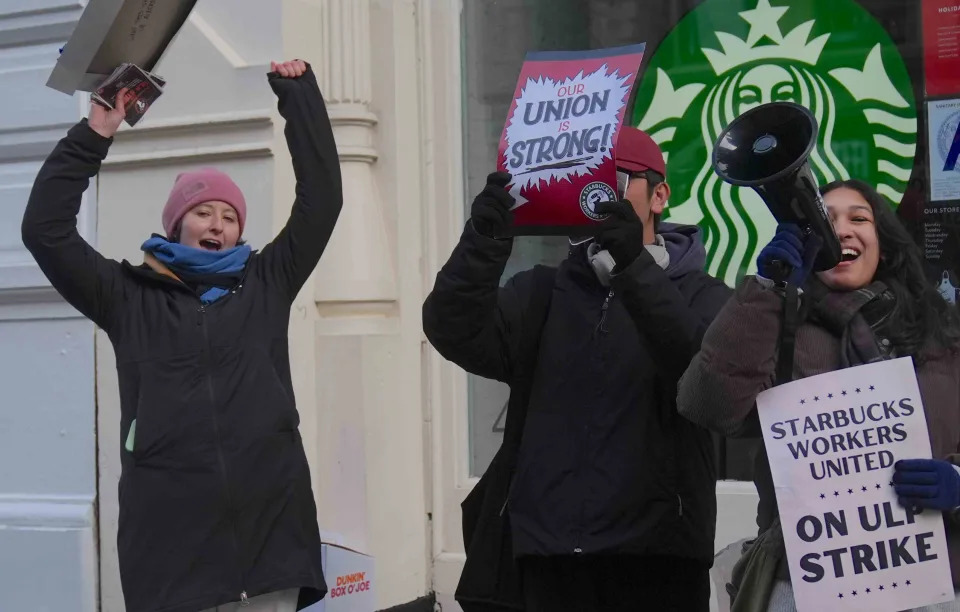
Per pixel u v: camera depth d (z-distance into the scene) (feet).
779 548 10.02
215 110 17.35
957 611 9.59
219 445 11.91
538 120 10.98
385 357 17.60
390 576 17.48
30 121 18.74
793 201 9.44
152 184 17.72
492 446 18.17
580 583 11.25
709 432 11.40
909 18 16.24
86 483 18.07
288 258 12.64
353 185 17.83
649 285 10.39
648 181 11.57
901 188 16.34
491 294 10.95
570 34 18.07
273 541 12.07
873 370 9.67
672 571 11.21
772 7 16.88
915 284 10.14
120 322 12.30
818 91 16.71
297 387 17.13
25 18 18.69
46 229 12.14
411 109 18.33
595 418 11.14
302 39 17.56
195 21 17.53
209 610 12.05
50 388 18.26
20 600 18.21
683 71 17.40
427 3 18.44
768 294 9.54
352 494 17.29
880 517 9.55
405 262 18.04
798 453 9.65
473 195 18.58
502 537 11.62
